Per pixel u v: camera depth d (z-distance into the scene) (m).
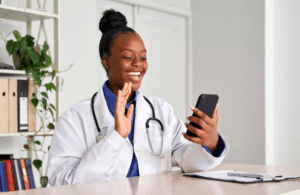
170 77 3.81
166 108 1.36
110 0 3.23
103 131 1.15
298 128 3.32
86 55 2.88
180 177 1.04
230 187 0.84
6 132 1.94
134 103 1.24
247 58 3.55
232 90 3.65
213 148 1.11
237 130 3.60
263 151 3.40
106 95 1.20
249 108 3.52
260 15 3.46
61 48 2.69
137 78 1.16
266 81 3.42
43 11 2.12
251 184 0.89
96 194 0.76
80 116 1.18
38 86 2.07
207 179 0.99
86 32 2.88
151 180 0.97
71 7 2.77
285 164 3.41
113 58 1.16
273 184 0.89
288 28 3.41
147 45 3.59
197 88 3.92
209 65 3.83
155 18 3.66
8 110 1.95
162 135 1.26
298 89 3.33
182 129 1.36
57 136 1.14
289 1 3.40
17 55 2.03
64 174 1.03
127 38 1.16
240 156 3.56
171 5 3.75
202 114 1.00
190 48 3.97
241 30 3.60
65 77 2.72
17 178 1.80
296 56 3.35
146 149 1.20
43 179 2.17
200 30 3.92
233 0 3.66
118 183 0.92
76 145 1.12
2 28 2.31
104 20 1.26
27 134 2.01
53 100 2.61
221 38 3.75
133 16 3.45
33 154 2.44
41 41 2.56
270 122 3.46
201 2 3.91
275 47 3.51
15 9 1.96
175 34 3.88
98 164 1.00
